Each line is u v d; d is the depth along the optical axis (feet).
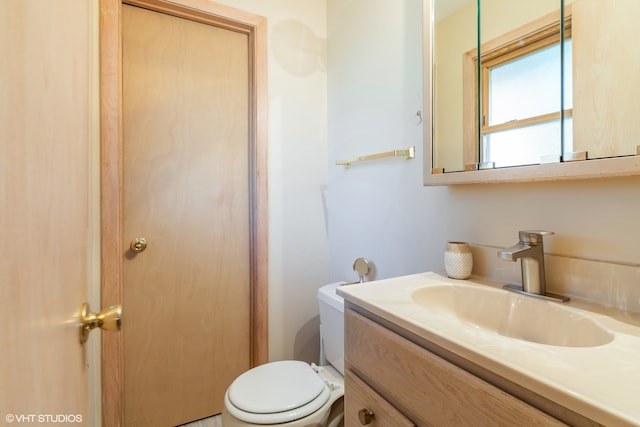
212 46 5.24
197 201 5.16
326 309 4.61
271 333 5.63
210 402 5.29
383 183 4.71
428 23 3.71
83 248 2.10
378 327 2.47
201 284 5.21
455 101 3.48
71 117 1.73
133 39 4.67
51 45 1.37
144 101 4.75
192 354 5.15
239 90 5.46
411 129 4.20
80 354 1.92
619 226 2.38
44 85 1.28
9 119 0.99
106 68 4.25
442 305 2.98
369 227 5.03
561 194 2.72
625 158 2.19
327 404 3.67
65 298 1.58
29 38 1.13
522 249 2.59
